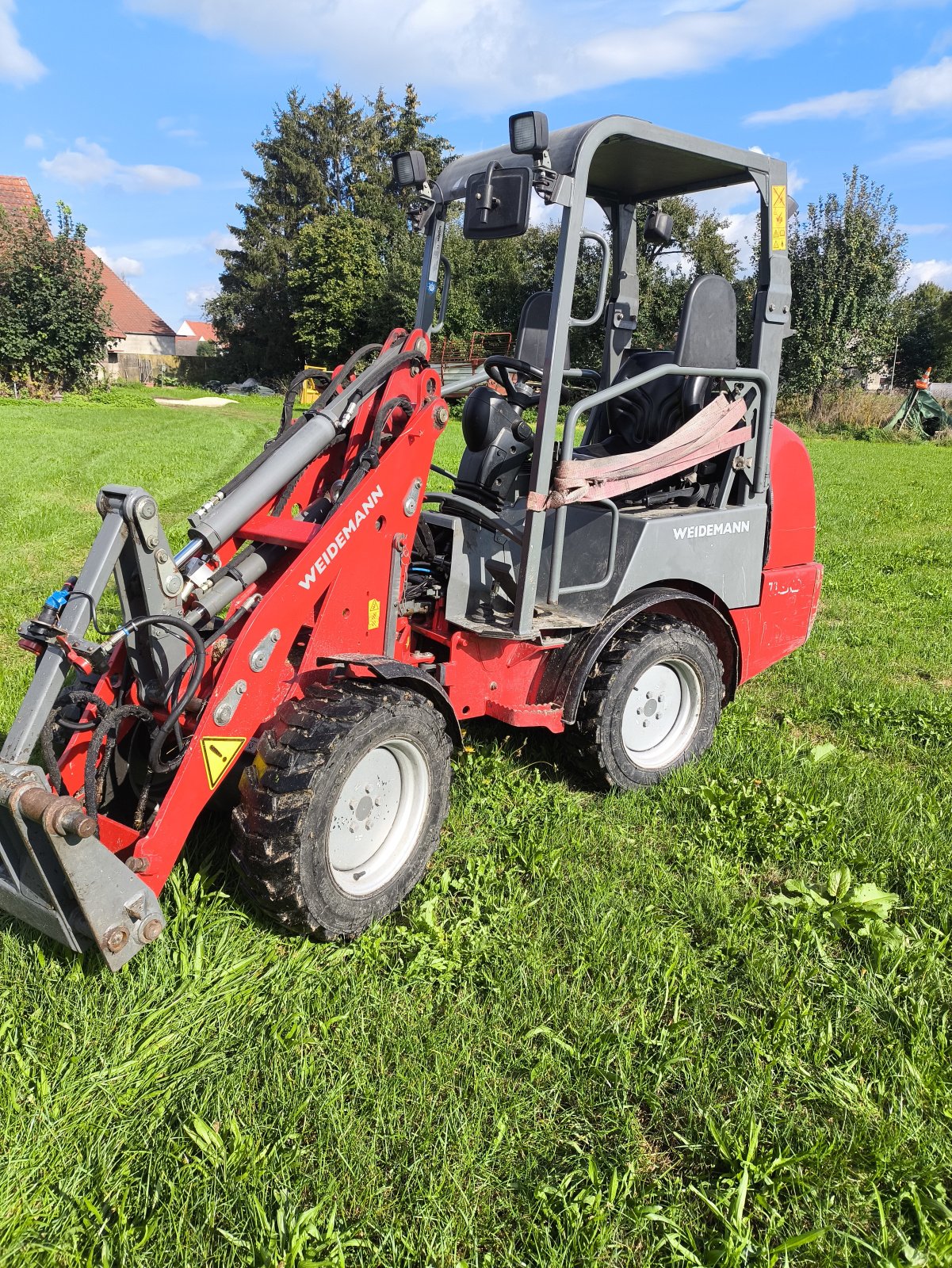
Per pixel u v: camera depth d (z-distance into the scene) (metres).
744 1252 2.00
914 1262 2.01
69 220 31.58
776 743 4.66
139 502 2.70
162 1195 2.09
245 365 50.94
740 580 4.50
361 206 51.34
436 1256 1.98
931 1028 2.71
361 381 3.26
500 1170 2.21
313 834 2.77
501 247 4.29
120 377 50.28
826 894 3.39
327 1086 2.38
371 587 3.28
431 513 3.99
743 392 4.27
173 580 2.85
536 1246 2.02
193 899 3.01
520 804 3.89
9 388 31.42
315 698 2.95
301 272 43.94
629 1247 2.05
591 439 4.90
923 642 6.71
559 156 3.30
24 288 31.03
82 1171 2.12
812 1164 2.23
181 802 2.72
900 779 4.39
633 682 4.00
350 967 2.84
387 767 3.11
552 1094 2.43
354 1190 2.12
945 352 47.66
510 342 4.56
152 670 2.91
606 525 4.11
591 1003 2.74
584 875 3.41
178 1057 2.46
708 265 22.42
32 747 2.55
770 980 2.89
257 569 3.16
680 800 4.05
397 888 3.13
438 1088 2.42
